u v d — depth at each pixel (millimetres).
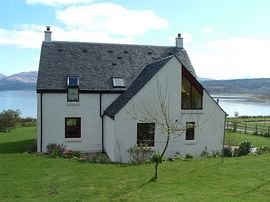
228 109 110500
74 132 27156
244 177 14992
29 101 141875
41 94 26172
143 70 28938
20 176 16375
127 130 23844
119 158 23641
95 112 27375
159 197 12398
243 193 12656
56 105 26516
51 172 17234
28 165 19031
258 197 12102
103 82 27734
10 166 18734
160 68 24172
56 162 20078
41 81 26359
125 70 29188
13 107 106812
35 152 25250
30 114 83625
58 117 26578
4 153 25266
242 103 149375
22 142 30891
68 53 29016
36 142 28344
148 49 31688
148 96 24047
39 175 16562
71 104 26781
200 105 25266
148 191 13281
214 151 25000
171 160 21219
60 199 12625
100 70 28516
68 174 16781
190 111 24984
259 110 107375
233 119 56875
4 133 37094
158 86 24188
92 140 27406
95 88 27141
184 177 15398
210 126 25562
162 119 24297
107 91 27375
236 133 39406
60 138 26688
